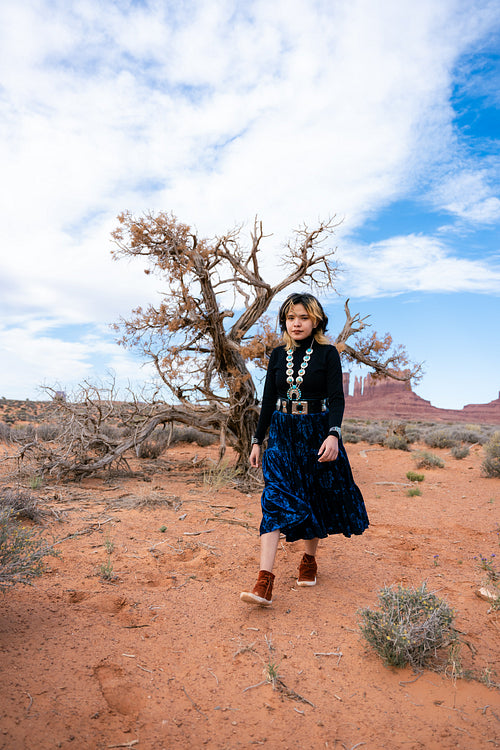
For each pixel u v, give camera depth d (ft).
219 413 32.81
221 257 32.01
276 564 13.83
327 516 11.03
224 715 6.73
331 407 10.81
